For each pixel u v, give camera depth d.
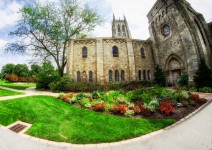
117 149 4.33
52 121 6.59
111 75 19.64
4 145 4.67
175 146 4.30
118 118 6.87
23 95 13.31
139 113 7.36
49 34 20.58
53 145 4.64
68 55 19.94
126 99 9.72
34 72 70.75
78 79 19.44
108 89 17.19
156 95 10.24
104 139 4.90
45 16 20.20
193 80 15.16
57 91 16.52
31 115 7.29
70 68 19.31
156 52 22.02
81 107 9.08
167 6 19.58
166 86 19.73
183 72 17.31
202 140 4.51
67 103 10.14
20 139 5.06
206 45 17.50
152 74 22.03
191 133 5.04
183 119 6.42
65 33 21.31
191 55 15.80
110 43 20.47
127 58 20.55
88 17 22.12
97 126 5.99
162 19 20.89
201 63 14.51
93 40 20.22
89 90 17.00
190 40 15.91
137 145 4.50
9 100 10.32
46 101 10.37
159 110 7.45
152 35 22.97
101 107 8.16
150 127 5.73
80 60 19.80
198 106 8.20
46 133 5.38
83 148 4.46
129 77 19.94
